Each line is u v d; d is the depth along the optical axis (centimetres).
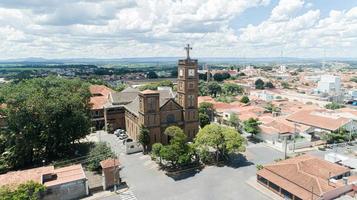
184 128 8269
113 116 9900
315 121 9625
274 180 5306
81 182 5203
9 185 4603
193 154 6700
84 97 8500
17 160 6456
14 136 6488
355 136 8888
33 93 6894
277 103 14250
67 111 7075
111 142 8488
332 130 8750
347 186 4912
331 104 14100
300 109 11850
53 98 7056
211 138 6644
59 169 5628
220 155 7125
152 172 6312
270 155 7394
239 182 5781
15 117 6400
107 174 5509
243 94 19512
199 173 6253
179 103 8456
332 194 4703
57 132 6925
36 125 6662
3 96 6725
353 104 16488
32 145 6525
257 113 11225
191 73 8119
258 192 5356
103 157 6406
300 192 4803
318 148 7994
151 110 7638
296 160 5866
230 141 6594
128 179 5950
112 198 5175
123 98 10294
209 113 11575
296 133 8675
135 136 8525
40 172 5256
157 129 7806
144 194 5309
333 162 6359
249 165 6688
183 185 5666
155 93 7625
